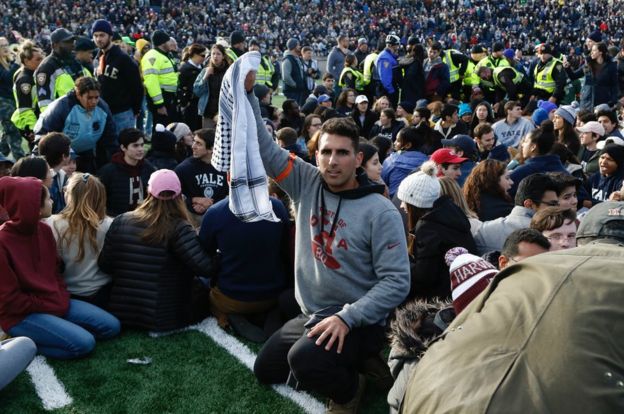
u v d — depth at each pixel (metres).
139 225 4.28
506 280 1.98
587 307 1.71
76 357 3.98
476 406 1.62
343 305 3.36
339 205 3.28
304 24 45.28
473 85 13.32
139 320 4.32
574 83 14.16
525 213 4.34
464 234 3.96
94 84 6.43
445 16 47.47
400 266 3.25
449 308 2.97
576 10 47.84
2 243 3.87
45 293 4.03
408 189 4.07
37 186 3.92
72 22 36.56
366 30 45.38
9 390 3.64
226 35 40.16
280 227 4.35
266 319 4.42
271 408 3.51
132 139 5.87
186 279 4.42
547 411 1.56
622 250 1.97
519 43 43.03
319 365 3.16
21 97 8.02
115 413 3.44
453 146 6.70
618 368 1.61
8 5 35.81
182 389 3.69
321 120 8.52
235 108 3.09
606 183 6.39
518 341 1.72
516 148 8.78
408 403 1.83
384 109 9.90
